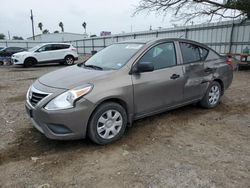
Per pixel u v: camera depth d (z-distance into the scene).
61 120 3.53
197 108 5.82
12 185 2.98
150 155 3.65
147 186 2.94
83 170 3.28
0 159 3.57
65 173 3.21
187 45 5.18
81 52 37.66
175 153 3.71
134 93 4.14
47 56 18.52
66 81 3.85
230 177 3.11
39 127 3.79
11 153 3.73
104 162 3.46
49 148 3.89
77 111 3.58
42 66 18.91
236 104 6.23
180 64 4.91
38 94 3.78
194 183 2.99
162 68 4.60
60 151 3.79
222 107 5.94
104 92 3.78
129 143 4.04
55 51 18.83
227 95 7.22
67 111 3.53
